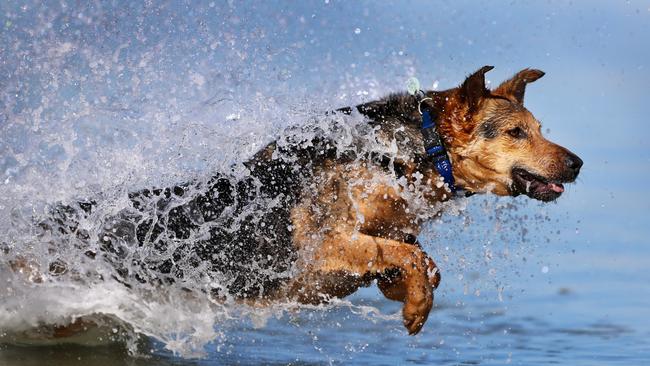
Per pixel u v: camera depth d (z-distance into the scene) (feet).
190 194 29.60
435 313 36.73
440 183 28.50
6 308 28.76
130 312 29.04
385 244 27.37
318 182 28.35
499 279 42.60
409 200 28.12
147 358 28.40
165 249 29.17
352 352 30.53
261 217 28.89
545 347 31.48
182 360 28.48
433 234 31.42
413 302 27.02
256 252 28.91
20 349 28.43
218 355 29.37
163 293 29.32
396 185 27.76
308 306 29.55
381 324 34.60
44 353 28.22
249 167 29.48
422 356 30.14
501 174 28.55
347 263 27.68
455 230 34.09
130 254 29.14
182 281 29.30
